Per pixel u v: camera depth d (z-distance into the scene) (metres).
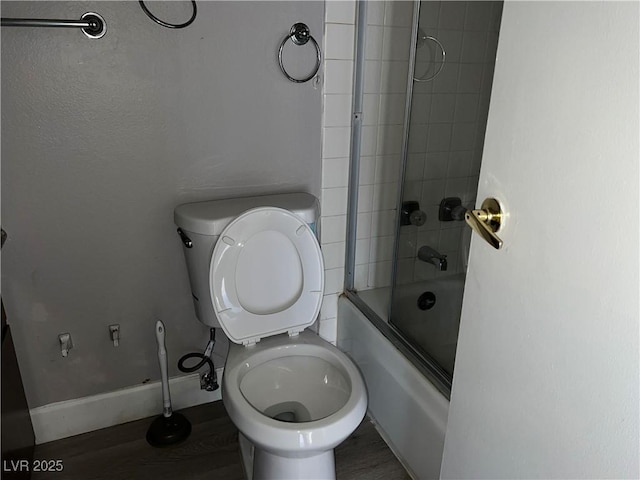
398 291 1.72
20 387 1.45
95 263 1.49
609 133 0.56
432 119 1.68
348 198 1.79
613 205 0.57
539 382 0.74
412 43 1.57
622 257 0.57
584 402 0.65
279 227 1.41
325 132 1.65
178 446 1.61
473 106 1.71
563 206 0.64
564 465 0.71
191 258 1.44
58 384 1.58
